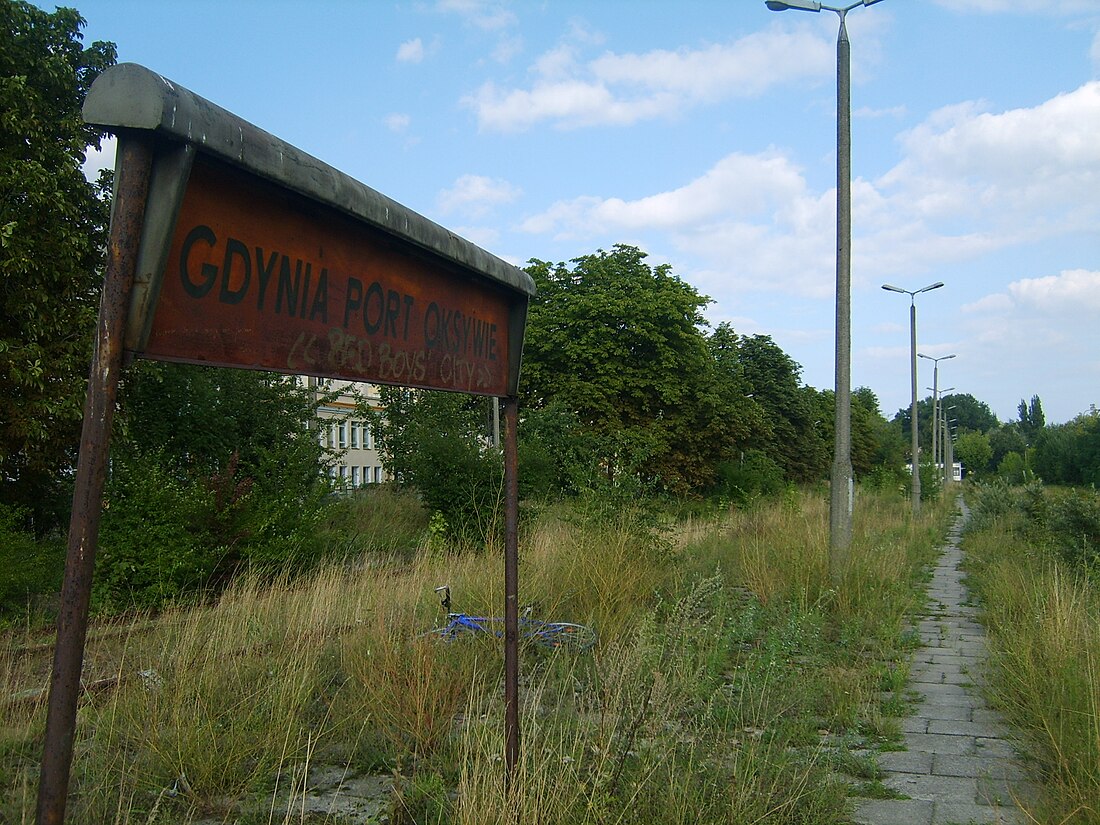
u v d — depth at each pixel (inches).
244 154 85.3
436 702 206.2
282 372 98.7
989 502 989.2
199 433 660.1
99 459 75.5
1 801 158.9
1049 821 158.9
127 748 187.8
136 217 77.4
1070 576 407.8
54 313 531.5
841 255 483.2
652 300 1438.2
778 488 1518.2
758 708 207.0
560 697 202.1
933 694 266.7
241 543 472.7
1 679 237.3
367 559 508.7
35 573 415.2
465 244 132.9
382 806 166.7
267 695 206.8
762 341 2274.9
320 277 105.0
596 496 422.6
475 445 674.8
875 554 463.8
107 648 267.1
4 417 526.0
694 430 1501.0
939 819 168.1
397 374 121.6
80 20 586.2
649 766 155.8
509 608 154.1
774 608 354.3
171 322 83.6
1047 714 209.5
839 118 490.6
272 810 159.2
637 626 292.2
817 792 163.0
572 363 1416.1
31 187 514.9
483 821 139.8
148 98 74.9
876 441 2881.4
